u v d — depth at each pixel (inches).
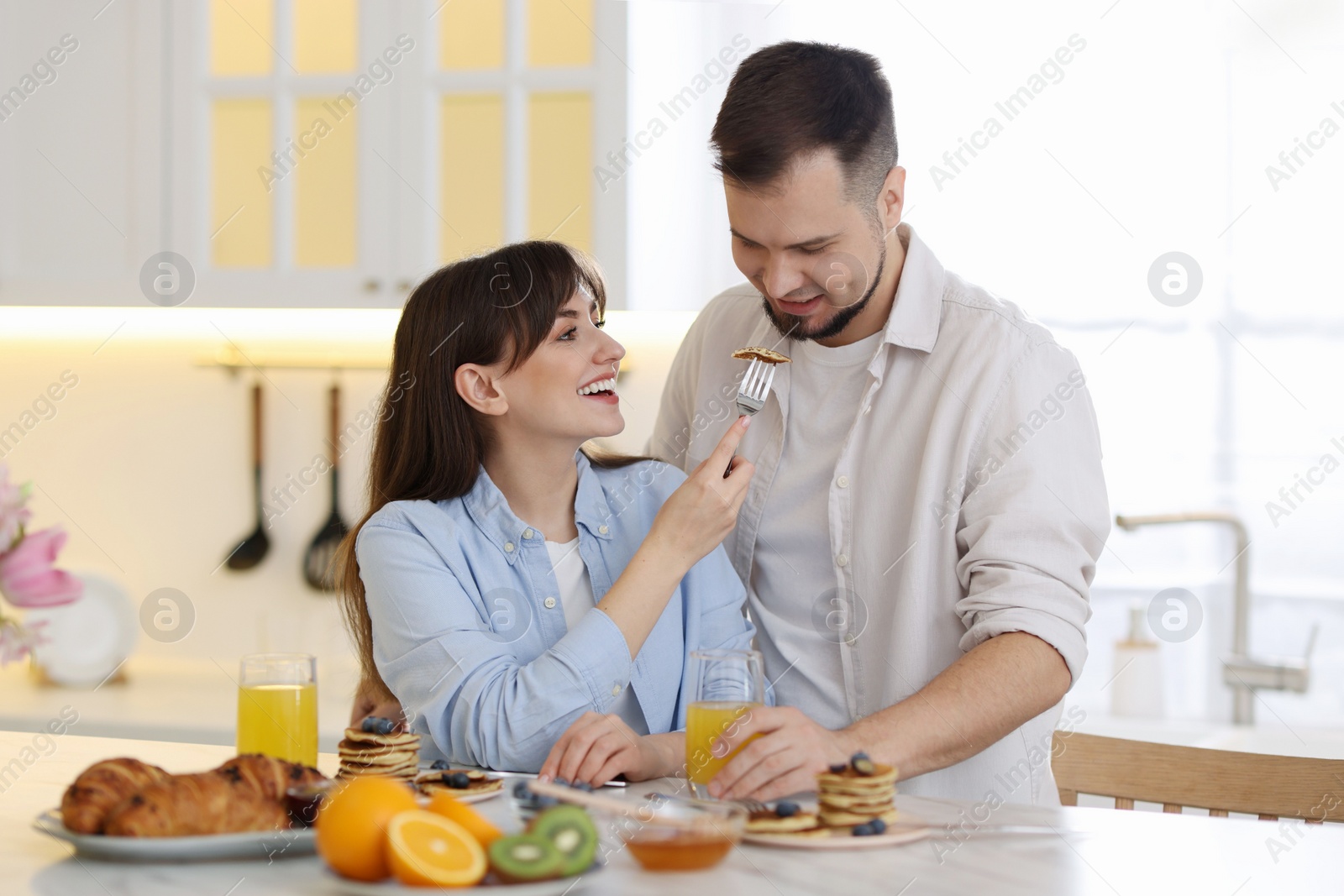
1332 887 33.6
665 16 92.1
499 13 90.8
